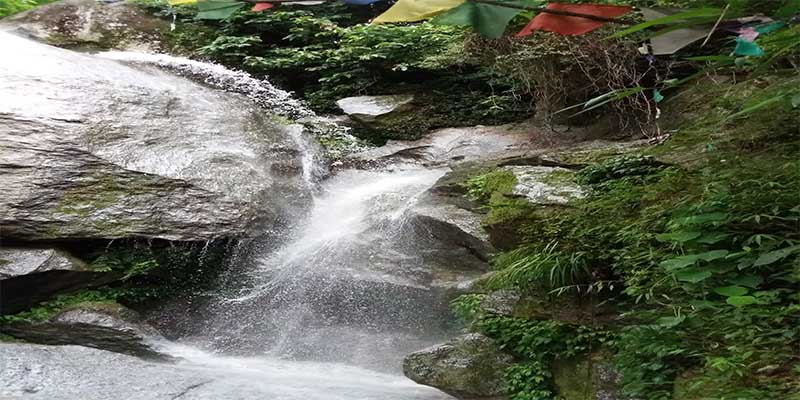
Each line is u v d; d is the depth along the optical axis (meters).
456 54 9.04
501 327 4.40
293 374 5.27
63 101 6.77
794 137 4.24
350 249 6.62
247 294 6.55
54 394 4.02
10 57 7.21
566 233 4.80
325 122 9.33
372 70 10.08
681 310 3.53
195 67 9.92
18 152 6.05
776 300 3.16
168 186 6.51
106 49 10.59
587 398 3.75
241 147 7.52
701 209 3.72
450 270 6.03
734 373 3.01
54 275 5.71
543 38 7.14
